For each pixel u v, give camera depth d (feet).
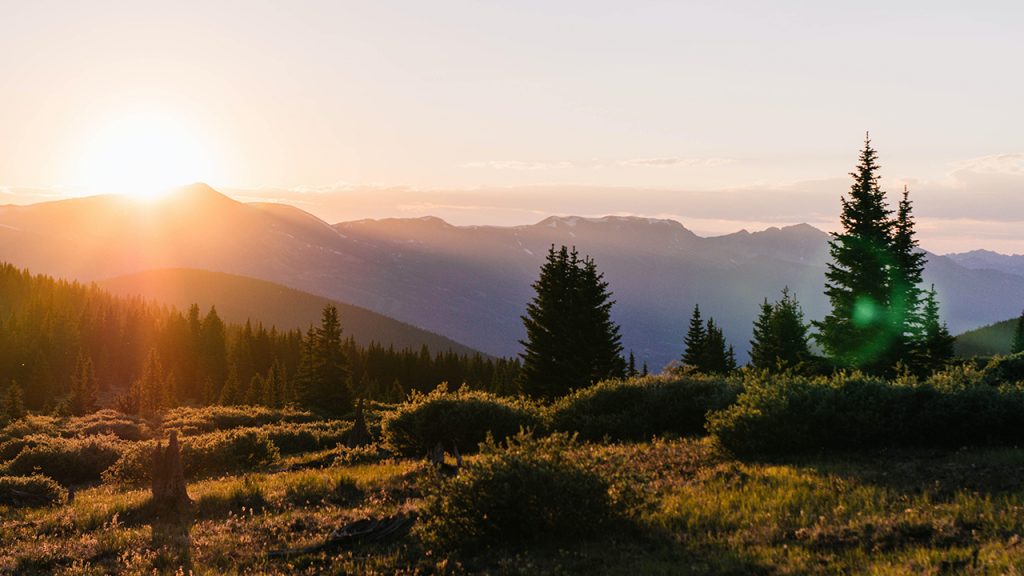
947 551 27.71
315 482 53.78
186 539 38.55
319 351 259.80
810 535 31.27
